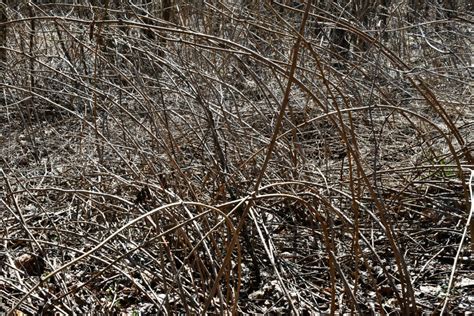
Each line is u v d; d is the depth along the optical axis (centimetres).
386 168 529
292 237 458
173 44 568
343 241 430
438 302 389
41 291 384
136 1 754
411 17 912
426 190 475
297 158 520
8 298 378
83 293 398
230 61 636
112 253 414
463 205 468
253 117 598
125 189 482
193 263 400
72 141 606
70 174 536
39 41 805
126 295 400
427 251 438
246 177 479
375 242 450
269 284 408
